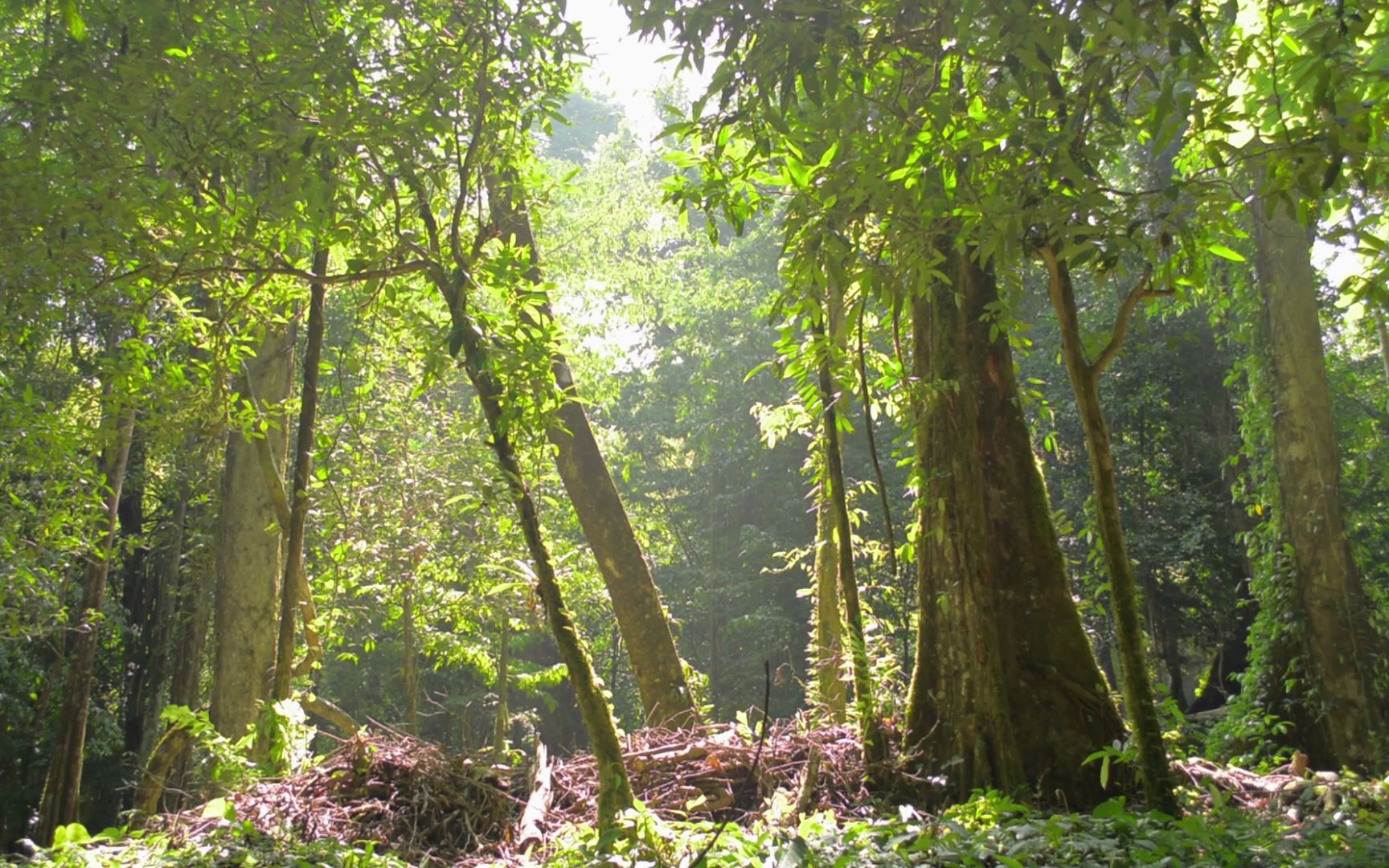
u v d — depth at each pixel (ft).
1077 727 20.39
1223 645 55.83
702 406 79.20
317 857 15.76
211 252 17.84
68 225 17.34
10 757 57.52
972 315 22.44
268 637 38.09
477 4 17.37
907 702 23.15
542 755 22.09
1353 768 32.99
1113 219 14.73
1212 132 18.33
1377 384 56.59
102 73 17.16
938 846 14.66
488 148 18.45
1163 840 14.37
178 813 18.75
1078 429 58.39
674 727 30.58
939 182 15.84
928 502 22.54
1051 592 21.26
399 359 32.14
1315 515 35.24
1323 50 13.78
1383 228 25.02
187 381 25.93
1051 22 13.62
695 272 81.61
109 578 66.69
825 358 22.77
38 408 29.76
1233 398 61.16
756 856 14.66
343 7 18.20
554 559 44.29
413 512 38.34
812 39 14.69
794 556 33.12
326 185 17.04
